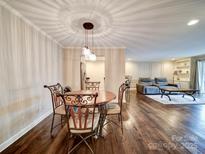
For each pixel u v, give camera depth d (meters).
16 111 2.15
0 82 1.82
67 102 1.71
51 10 2.04
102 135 2.28
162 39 3.67
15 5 1.91
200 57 6.90
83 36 3.34
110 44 4.28
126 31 2.97
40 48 2.99
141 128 2.57
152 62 9.34
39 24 2.59
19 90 2.23
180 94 6.52
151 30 2.92
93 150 1.84
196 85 7.13
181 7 1.94
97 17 2.27
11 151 1.81
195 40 3.81
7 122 1.95
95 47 4.72
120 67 4.81
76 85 4.75
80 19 2.36
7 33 1.96
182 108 4.07
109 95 2.50
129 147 1.91
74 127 1.67
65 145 1.97
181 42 4.06
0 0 1.79
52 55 3.69
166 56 7.36
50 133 2.35
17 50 2.18
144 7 1.94
